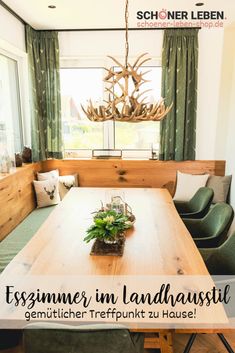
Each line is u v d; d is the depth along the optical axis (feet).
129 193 9.99
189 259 5.39
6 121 11.14
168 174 13.14
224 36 11.96
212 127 12.98
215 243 7.16
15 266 5.16
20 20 11.07
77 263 5.24
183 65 12.05
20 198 10.32
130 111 6.35
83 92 13.38
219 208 7.71
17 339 5.63
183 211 10.29
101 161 13.20
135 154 13.78
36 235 6.47
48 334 3.28
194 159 12.94
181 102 12.29
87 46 12.76
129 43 12.65
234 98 11.89
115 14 10.54
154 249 5.80
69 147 13.80
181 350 6.22
